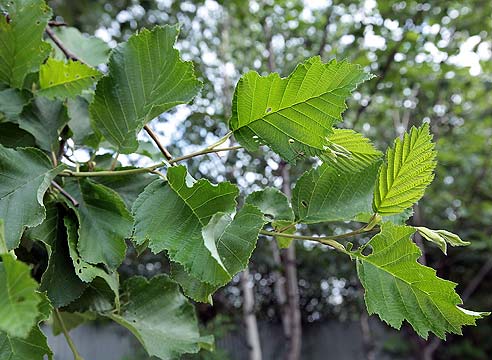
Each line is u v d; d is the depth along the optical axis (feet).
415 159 0.74
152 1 3.52
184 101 0.87
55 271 0.87
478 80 4.48
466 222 4.92
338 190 0.86
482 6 3.57
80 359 1.04
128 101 0.89
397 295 0.76
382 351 5.92
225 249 0.72
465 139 5.02
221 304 4.53
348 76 0.73
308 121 0.75
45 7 0.95
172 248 0.73
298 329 3.56
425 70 3.44
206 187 0.75
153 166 0.83
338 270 4.82
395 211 0.78
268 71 3.50
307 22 3.59
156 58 0.88
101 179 0.97
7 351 0.64
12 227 0.76
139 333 1.05
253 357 3.82
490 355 5.65
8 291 0.44
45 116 1.00
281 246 0.93
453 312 0.73
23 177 0.80
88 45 1.35
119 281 1.10
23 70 0.98
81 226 0.87
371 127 4.29
